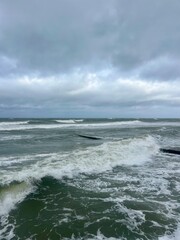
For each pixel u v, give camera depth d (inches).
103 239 204.2
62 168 398.0
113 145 645.9
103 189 327.6
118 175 400.2
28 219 237.9
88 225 227.9
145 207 269.4
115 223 231.9
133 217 245.0
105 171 423.2
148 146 693.3
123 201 286.5
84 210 260.5
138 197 300.5
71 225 227.5
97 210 260.7
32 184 325.4
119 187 337.4
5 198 269.4
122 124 2628.0
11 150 644.7
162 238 205.3
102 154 522.9
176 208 268.4
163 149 665.6
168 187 342.0
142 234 211.9
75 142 866.8
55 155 528.1
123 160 507.8
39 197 291.1
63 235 210.7
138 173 417.4
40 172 362.3
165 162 519.8
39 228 221.5
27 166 423.2
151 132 1282.0
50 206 268.2
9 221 233.3
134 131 1472.7
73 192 311.9
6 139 941.2
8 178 321.4
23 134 1193.4
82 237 207.6
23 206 265.4
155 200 291.3
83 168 420.5
